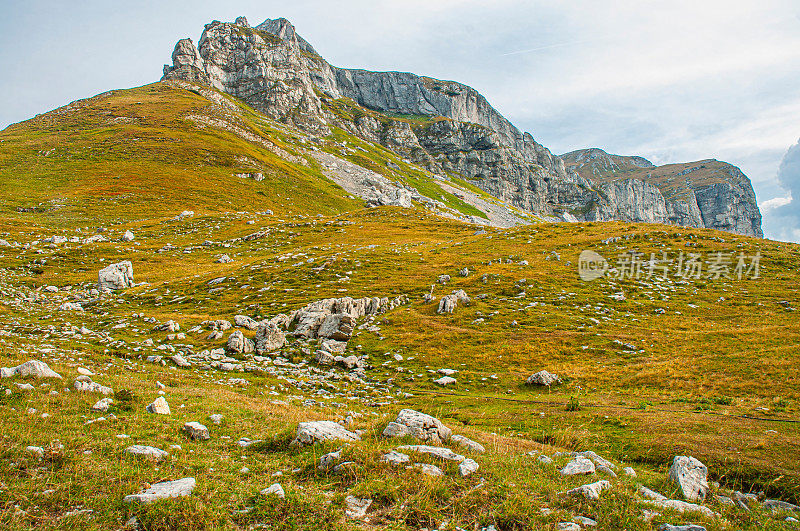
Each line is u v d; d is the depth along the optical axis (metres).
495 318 43.88
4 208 96.25
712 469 13.26
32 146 140.75
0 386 14.08
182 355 30.97
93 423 12.56
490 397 25.62
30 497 8.27
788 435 15.48
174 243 88.06
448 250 77.62
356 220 117.19
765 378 24.69
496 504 8.97
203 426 13.49
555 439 16.98
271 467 10.96
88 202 108.31
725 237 72.88
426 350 36.19
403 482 9.53
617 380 27.66
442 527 8.20
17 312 41.72
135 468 9.88
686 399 22.55
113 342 32.25
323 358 33.38
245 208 127.88
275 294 54.81
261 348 35.44
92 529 7.48
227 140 177.88
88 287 59.28
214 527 7.84
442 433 13.59
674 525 8.72
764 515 10.23
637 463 14.61
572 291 52.59
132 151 146.88
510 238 84.62
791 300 46.72
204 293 57.41
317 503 8.77
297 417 16.77
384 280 59.34
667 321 42.50
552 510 8.94
